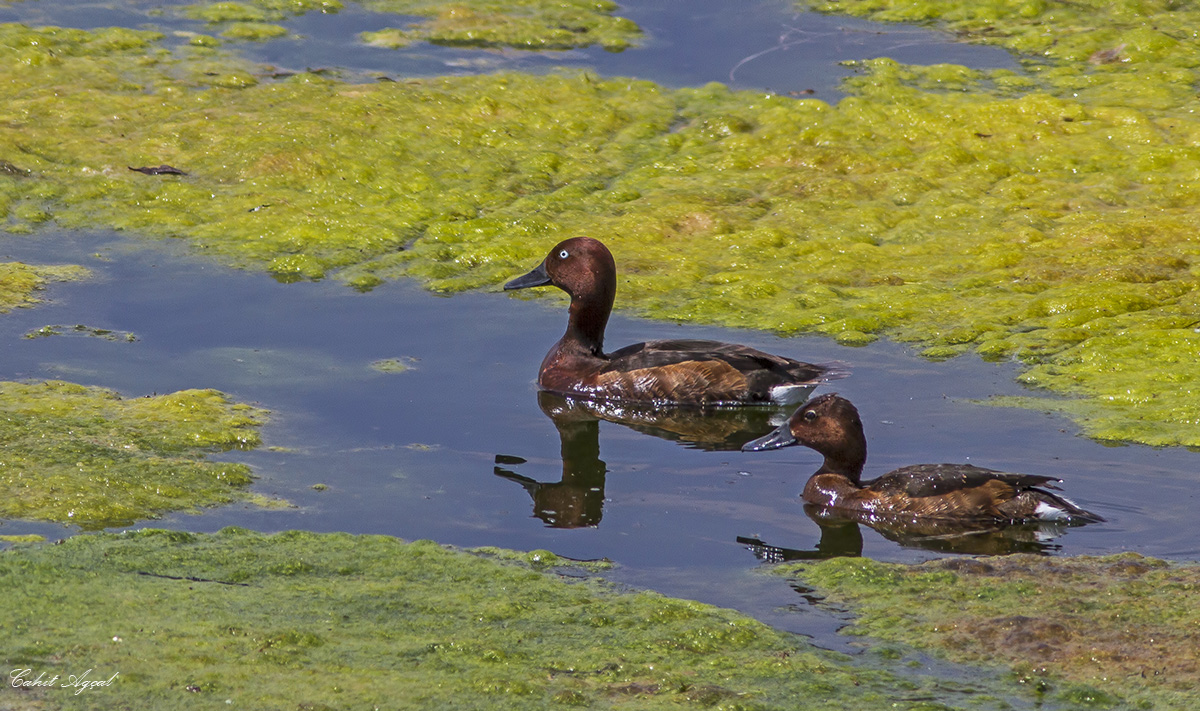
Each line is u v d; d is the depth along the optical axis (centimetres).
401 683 863
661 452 1349
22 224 1962
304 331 1636
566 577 1057
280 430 1352
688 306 1762
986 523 1175
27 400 1377
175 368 1500
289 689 848
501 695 854
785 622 981
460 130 2347
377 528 1141
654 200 2108
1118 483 1237
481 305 1755
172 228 1981
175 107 2370
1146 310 1714
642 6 3094
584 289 1532
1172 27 2889
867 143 2336
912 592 1029
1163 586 1027
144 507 1159
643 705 846
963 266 1884
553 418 1439
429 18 2944
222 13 2909
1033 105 2430
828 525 1180
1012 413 1418
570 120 2434
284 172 2153
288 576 1031
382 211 2055
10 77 2444
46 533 1101
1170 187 2131
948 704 852
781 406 1491
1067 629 955
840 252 1934
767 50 2822
